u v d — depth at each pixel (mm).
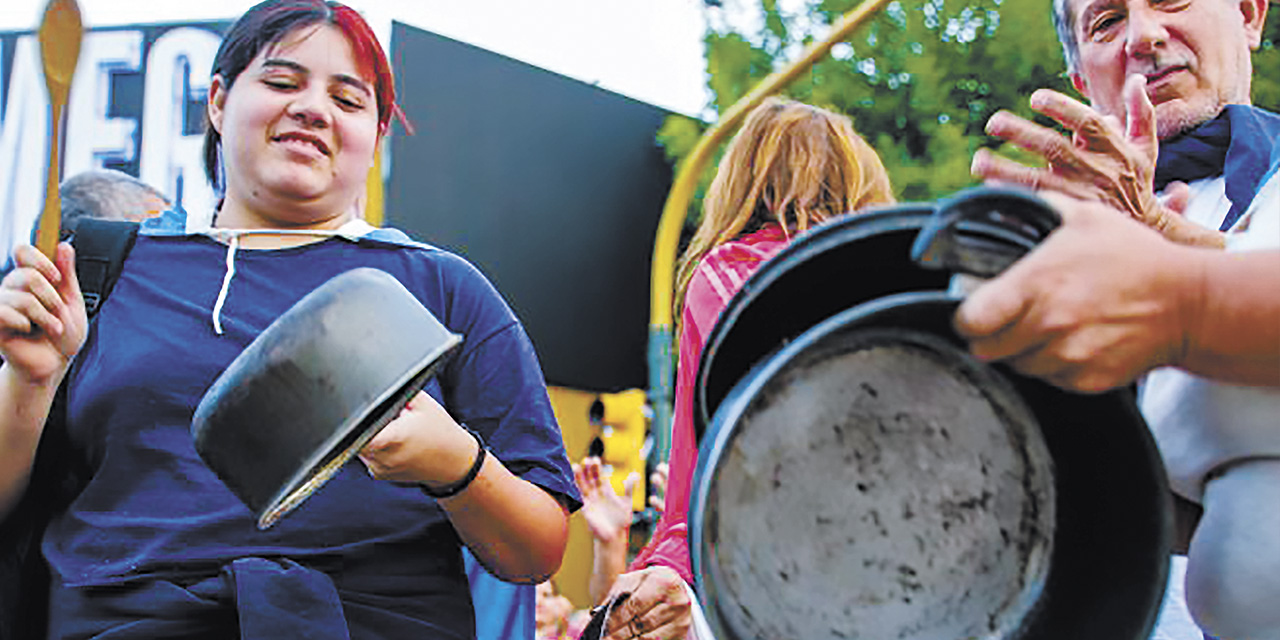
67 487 1804
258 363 1147
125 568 1686
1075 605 840
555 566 1854
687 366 2137
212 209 2070
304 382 1130
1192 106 2188
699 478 786
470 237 11758
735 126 4324
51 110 1521
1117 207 1268
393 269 1929
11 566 1789
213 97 2061
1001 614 826
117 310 1856
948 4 14117
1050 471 847
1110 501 848
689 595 1869
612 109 12977
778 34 15188
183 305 1842
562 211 12477
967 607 824
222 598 1640
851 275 865
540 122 12383
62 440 1806
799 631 791
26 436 1707
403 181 11227
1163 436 1120
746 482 791
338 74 1939
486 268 11898
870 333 808
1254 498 1051
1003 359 789
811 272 855
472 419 1885
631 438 8258
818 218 2389
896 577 810
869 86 14336
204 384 1773
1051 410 846
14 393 1670
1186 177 2211
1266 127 2146
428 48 11555
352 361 1135
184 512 1714
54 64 1506
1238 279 785
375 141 2014
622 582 1904
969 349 796
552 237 12391
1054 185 1262
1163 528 827
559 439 1908
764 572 790
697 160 4297
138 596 1666
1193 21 2189
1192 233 1303
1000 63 13656
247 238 1935
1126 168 1263
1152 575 828
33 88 9062
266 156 1908
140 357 1789
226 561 1685
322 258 1915
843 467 810
